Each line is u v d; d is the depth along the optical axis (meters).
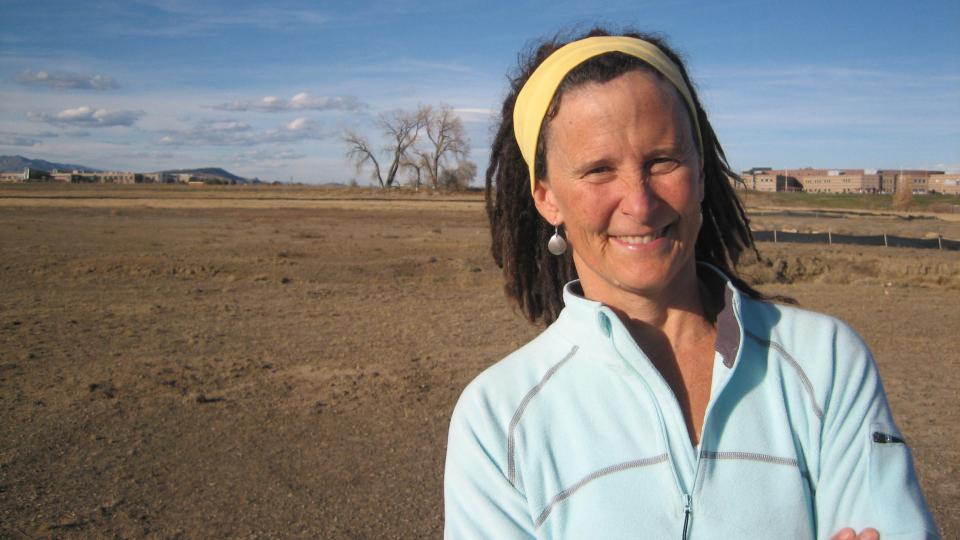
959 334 11.40
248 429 7.12
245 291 15.59
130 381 8.64
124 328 11.66
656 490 1.32
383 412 7.63
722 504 1.30
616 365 1.39
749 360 1.41
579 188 1.41
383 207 48.75
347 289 15.96
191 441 6.80
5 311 12.90
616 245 1.42
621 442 1.36
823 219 42.09
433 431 7.10
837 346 1.45
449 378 8.87
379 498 5.66
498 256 1.89
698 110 1.66
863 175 144.88
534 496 1.37
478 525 1.39
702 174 1.56
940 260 19.69
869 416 1.38
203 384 8.58
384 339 11.01
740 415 1.37
